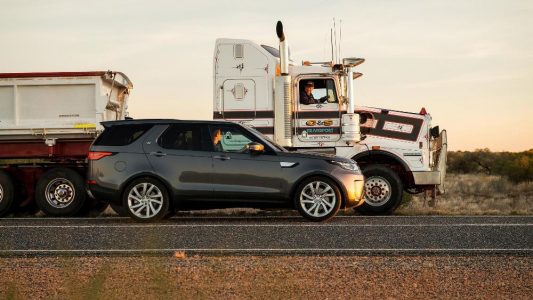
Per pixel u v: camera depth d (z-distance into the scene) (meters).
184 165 13.30
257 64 16.03
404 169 16.62
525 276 7.88
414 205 19.36
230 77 16.05
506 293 7.07
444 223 12.91
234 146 13.45
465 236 10.98
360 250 9.56
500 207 20.97
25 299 6.91
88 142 16.67
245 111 16.03
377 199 15.86
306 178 13.32
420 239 10.68
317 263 8.66
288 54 16.55
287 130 15.91
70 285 6.75
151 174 13.33
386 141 16.33
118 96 17.94
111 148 13.54
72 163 16.50
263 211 16.70
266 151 13.39
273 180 13.27
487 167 63.78
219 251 9.52
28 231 11.94
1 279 7.89
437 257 9.06
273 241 10.52
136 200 13.38
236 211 16.53
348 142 16.19
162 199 13.32
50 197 15.93
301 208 13.26
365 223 12.92
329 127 16.16
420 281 7.62
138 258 9.12
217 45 16.08
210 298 6.80
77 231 11.85
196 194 13.29
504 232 11.45
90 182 13.55
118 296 6.75
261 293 7.02
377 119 16.45
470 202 23.78
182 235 11.16
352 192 13.40
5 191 16.14
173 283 7.16
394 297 6.90
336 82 16.14
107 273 7.74
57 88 16.53
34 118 16.53
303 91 16.17
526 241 10.47
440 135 16.81
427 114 16.47
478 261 8.77
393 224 12.67
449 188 36.38
